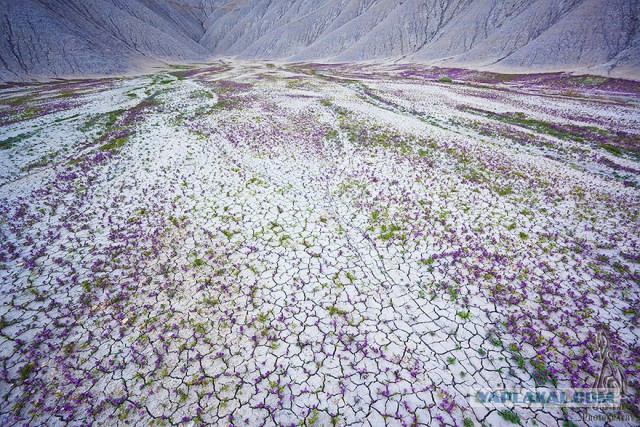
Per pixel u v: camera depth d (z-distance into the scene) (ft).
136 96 132.67
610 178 54.85
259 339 25.32
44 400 21.24
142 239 36.94
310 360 23.88
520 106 109.40
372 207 43.93
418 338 25.46
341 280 31.27
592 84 162.40
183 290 29.86
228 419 20.35
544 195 47.70
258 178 52.24
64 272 31.91
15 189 48.96
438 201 45.60
